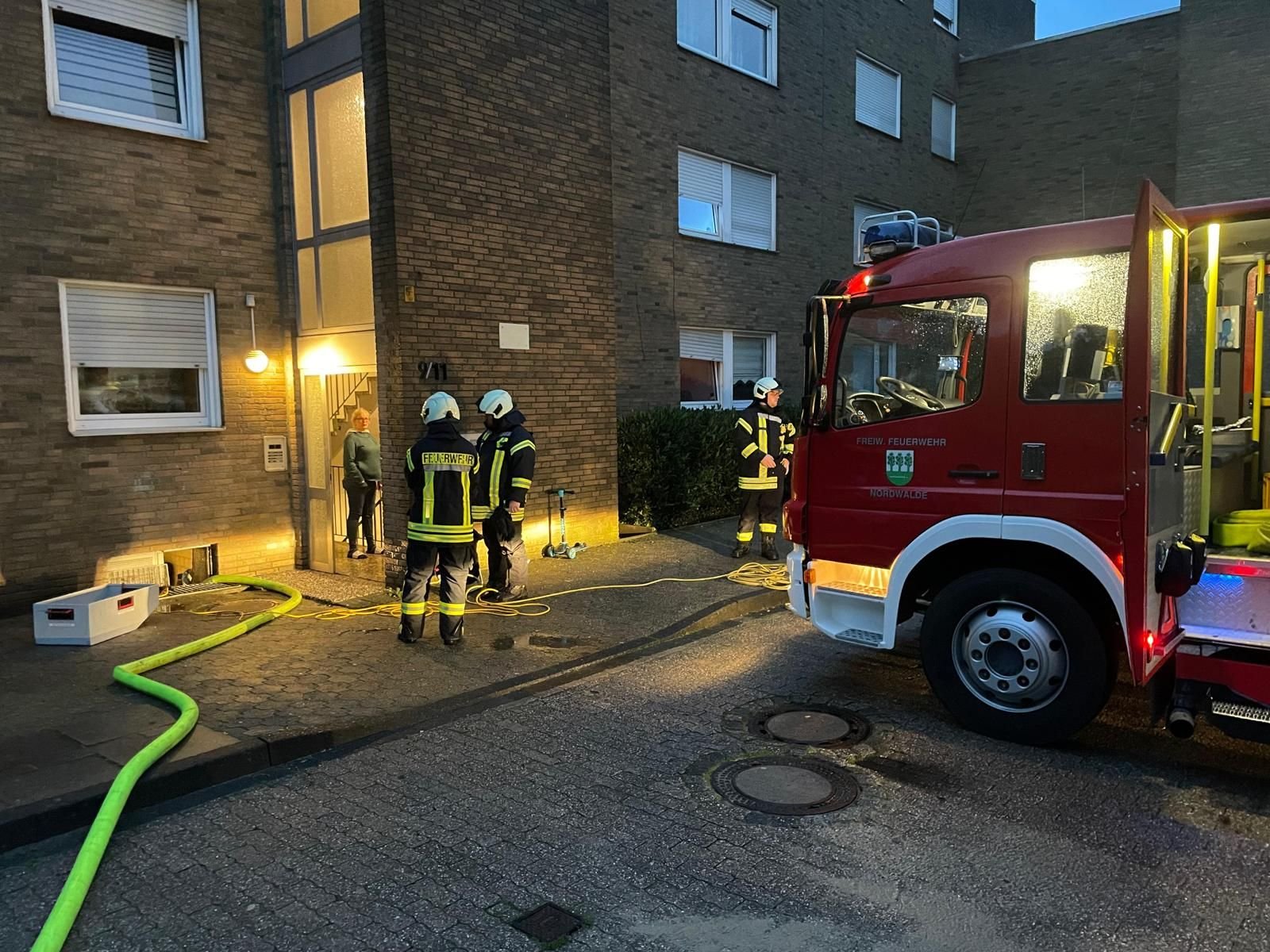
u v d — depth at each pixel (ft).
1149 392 13.34
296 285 29.48
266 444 29.30
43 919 10.44
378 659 20.11
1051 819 12.62
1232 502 17.12
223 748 14.64
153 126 26.30
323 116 27.81
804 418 17.80
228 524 28.40
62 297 24.40
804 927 10.01
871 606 17.17
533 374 29.86
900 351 16.55
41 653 20.40
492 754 15.19
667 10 39.70
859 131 51.72
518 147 28.81
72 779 13.46
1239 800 13.19
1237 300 17.78
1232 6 49.57
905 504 16.35
